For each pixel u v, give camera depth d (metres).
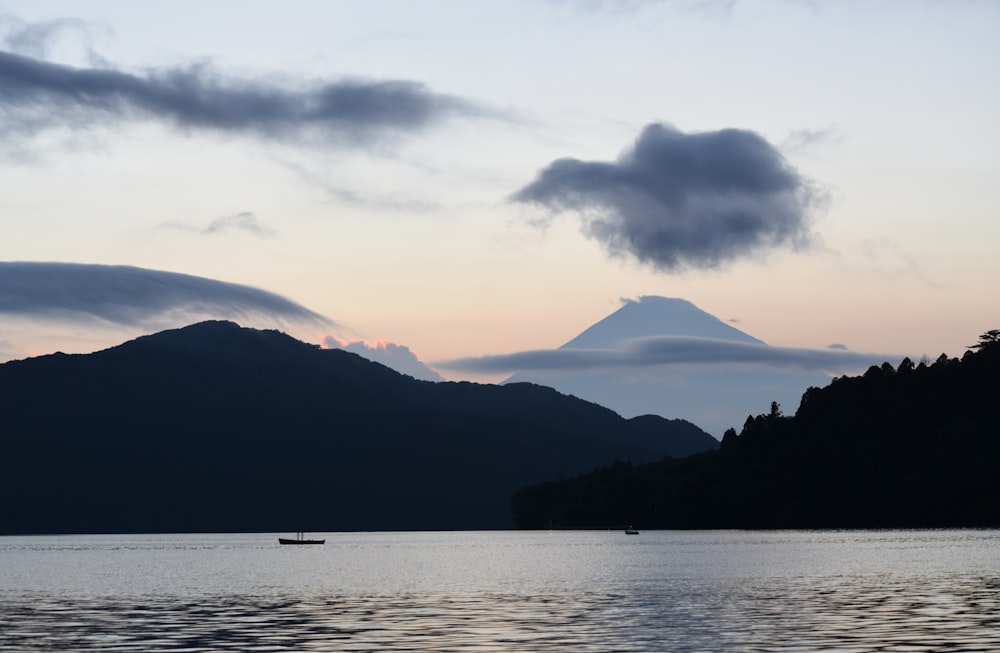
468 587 119.62
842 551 188.12
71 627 81.81
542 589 114.88
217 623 83.44
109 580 143.88
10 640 74.00
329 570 164.50
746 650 64.56
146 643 71.75
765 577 126.94
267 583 132.88
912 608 85.88
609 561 177.38
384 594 110.69
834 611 84.94
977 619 77.62
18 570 175.12
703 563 163.25
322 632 76.06
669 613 86.38
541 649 66.19
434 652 65.38
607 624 78.88
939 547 195.75
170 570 172.25
